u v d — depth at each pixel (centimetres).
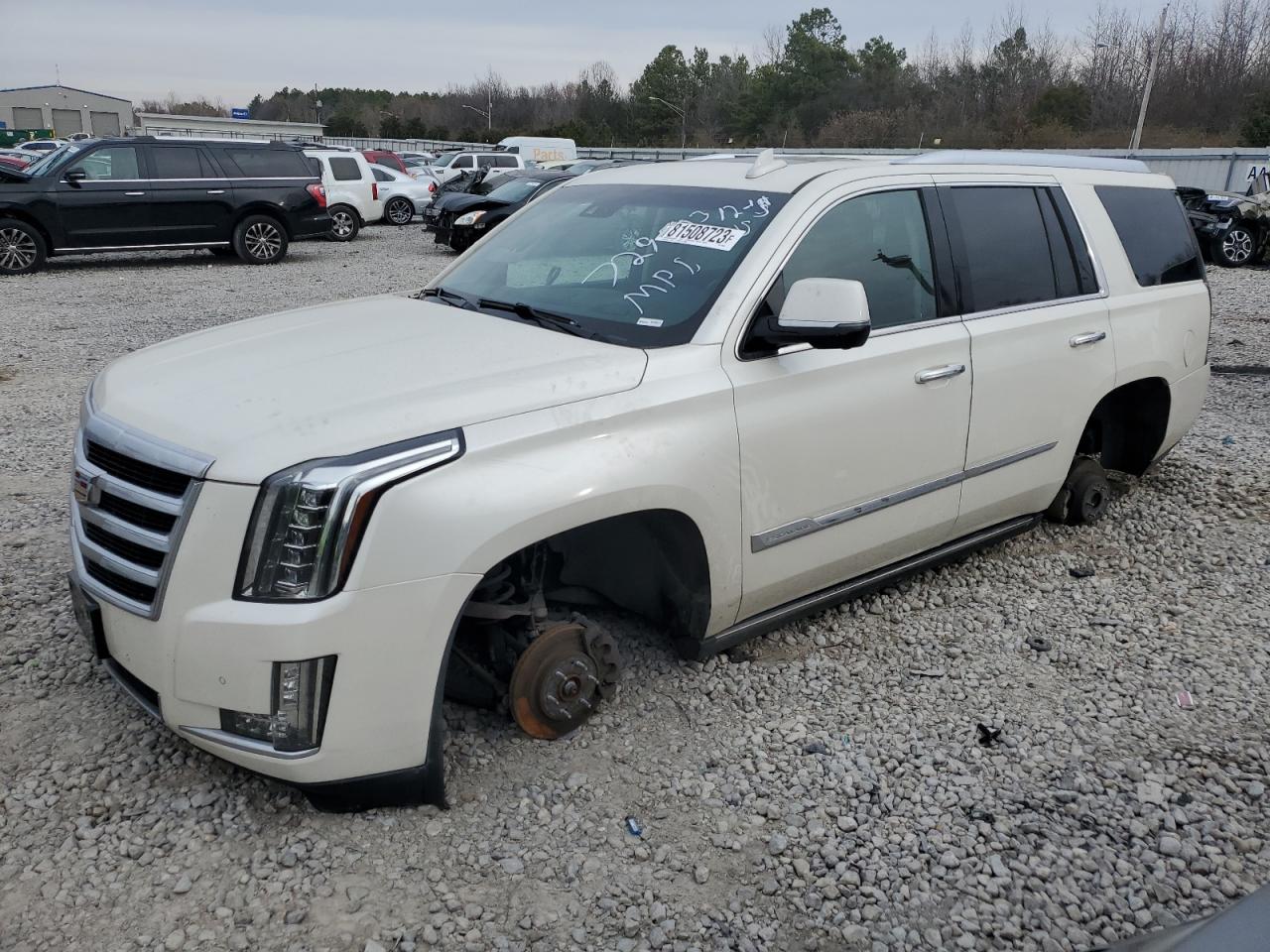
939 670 398
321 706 267
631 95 10012
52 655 382
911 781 328
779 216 364
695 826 304
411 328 354
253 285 1473
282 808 301
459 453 277
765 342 344
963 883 284
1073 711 373
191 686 270
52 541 491
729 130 9231
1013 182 455
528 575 322
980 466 430
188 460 269
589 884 279
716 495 332
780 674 390
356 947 254
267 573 262
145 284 1466
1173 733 359
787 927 268
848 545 387
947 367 401
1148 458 552
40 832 290
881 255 389
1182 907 278
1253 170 2819
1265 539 536
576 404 301
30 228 1534
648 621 414
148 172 1620
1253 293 1529
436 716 285
